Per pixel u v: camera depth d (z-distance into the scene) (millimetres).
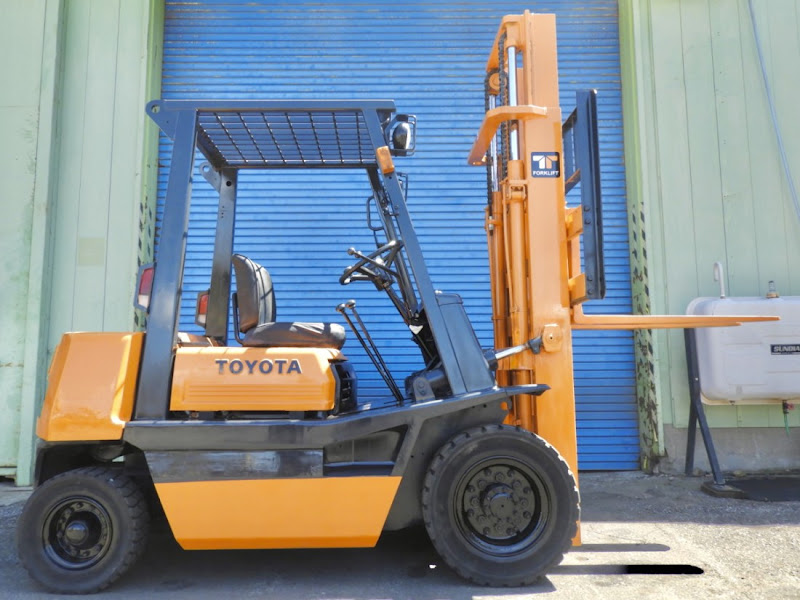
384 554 3379
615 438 5508
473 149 4098
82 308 5285
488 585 2875
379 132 3166
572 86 5895
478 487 2947
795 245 5523
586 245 3150
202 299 3844
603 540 3592
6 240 5258
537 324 3402
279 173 5652
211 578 3027
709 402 5207
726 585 2883
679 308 5445
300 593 2822
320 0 5895
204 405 2881
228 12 5848
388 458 3041
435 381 3082
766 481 5008
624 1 5836
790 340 4984
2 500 4645
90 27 5547
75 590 2828
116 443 2955
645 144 5562
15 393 5141
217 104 3166
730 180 5578
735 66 5684
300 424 2865
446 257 5633
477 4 5922
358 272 3361
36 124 5336
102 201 5391
